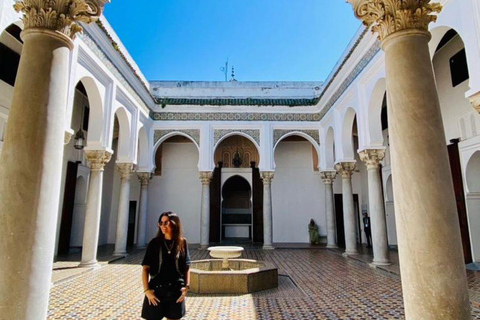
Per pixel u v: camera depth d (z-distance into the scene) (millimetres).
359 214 11898
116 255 7977
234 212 12969
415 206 1771
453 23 4004
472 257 6480
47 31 2053
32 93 1937
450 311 1632
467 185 6582
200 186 12023
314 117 10391
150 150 10117
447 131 7148
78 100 9172
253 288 4492
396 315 3404
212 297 4188
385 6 2113
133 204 11891
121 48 7117
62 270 5812
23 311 1703
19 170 1824
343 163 8359
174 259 2205
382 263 6309
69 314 3445
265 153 10016
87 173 9750
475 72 3572
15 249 1736
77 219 9609
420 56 1984
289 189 12078
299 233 11781
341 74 7887
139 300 4023
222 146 12250
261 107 10289
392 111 1976
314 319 3293
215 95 10625
